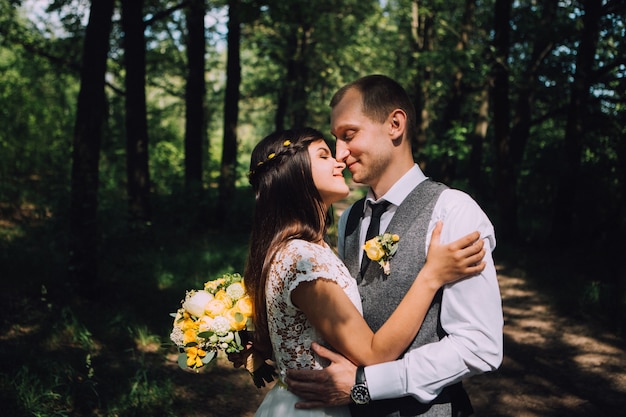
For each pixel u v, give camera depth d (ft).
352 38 62.18
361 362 6.13
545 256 33.01
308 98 64.95
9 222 32.99
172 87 59.77
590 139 36.06
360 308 6.53
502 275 29.55
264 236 6.65
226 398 15.87
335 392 6.20
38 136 48.08
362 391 6.07
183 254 30.22
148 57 52.54
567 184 34.47
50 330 18.01
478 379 18.06
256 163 6.91
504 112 37.11
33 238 28.86
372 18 60.49
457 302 6.04
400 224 6.69
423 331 6.28
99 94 21.24
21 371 14.52
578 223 37.42
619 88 32.60
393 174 6.96
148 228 32.89
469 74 38.93
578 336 21.26
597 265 30.48
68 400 14.03
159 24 51.47
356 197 61.00
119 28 44.37
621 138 31.50
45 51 44.65
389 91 6.83
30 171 44.68
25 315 18.90
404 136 6.95
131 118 36.06
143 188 36.27
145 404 14.53
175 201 40.96
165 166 60.18
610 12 31.68
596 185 35.60
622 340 20.75
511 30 38.52
